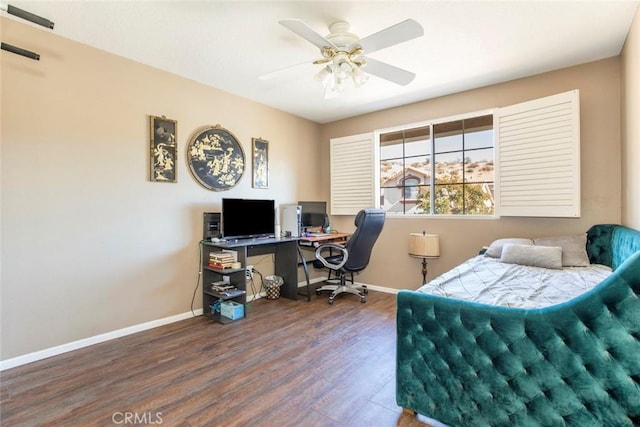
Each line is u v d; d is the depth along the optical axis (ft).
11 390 6.33
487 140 11.75
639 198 7.12
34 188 7.61
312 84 11.16
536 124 9.91
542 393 4.15
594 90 9.37
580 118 9.57
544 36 7.97
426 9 6.82
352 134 15.24
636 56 7.05
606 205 9.20
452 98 12.12
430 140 12.98
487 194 11.80
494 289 6.30
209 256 11.02
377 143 14.43
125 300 9.19
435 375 5.06
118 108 9.05
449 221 12.31
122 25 7.47
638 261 3.56
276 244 13.57
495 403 4.51
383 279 14.12
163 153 10.05
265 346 8.36
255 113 13.05
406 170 13.78
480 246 11.59
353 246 11.83
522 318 4.29
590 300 3.81
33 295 7.60
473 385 4.69
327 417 5.51
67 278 8.11
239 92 11.98
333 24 7.31
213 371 7.06
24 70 7.44
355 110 14.26
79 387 6.44
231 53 8.87
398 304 5.45
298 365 7.34
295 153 14.98
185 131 10.65
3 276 7.20
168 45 8.43
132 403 5.90
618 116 9.02
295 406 5.81
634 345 3.55
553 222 10.11
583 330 3.85
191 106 10.80
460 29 7.61
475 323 4.65
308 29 6.20
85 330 8.41
